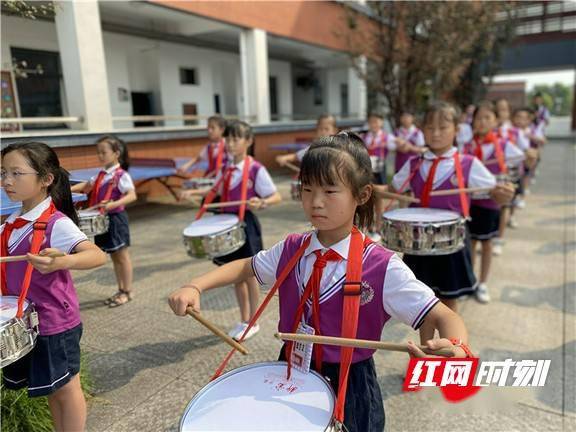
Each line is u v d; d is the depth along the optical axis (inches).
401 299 53.8
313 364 57.9
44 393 71.7
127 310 142.2
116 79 406.9
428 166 115.8
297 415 49.8
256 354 118.0
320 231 58.2
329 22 506.6
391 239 107.0
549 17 849.5
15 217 74.8
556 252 206.1
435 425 91.9
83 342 121.1
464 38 347.3
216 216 138.3
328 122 198.8
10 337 63.6
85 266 70.4
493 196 115.0
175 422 92.8
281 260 60.9
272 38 454.3
